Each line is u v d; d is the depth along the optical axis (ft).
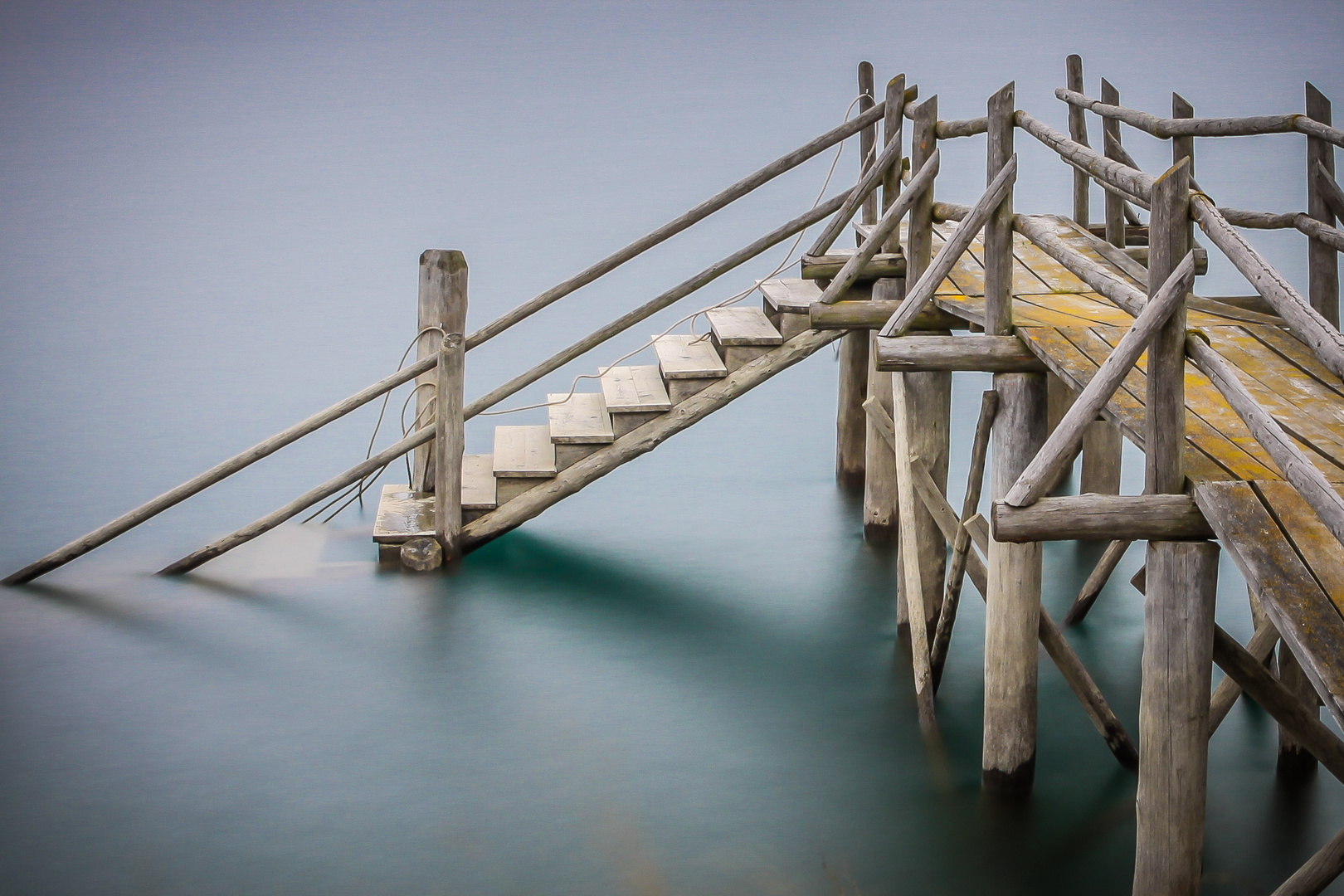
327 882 17.72
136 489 34.37
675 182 83.41
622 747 21.59
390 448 28.96
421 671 24.47
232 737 21.91
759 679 24.20
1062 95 25.48
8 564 29.17
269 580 28.91
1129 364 13.39
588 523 33.04
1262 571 12.07
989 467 36.19
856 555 30.60
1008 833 19.02
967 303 21.01
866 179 26.00
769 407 44.88
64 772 20.72
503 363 48.34
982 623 26.84
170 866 18.10
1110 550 25.63
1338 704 10.70
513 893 17.51
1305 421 15.42
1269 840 18.61
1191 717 13.67
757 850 18.57
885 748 21.57
